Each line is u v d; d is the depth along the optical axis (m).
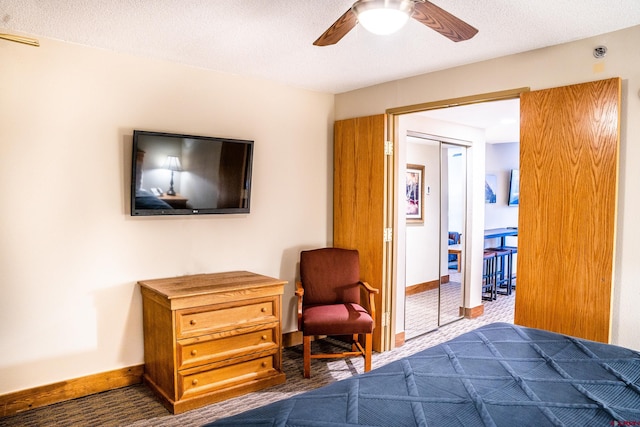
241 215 3.70
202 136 3.33
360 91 4.05
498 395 1.59
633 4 2.20
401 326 4.13
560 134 2.70
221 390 2.93
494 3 2.21
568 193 2.67
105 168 3.01
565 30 2.55
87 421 2.65
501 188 7.25
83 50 2.90
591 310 2.59
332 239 4.36
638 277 2.49
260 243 3.83
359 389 1.64
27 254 2.74
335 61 3.22
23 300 2.74
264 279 3.26
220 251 3.59
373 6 1.75
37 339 2.79
